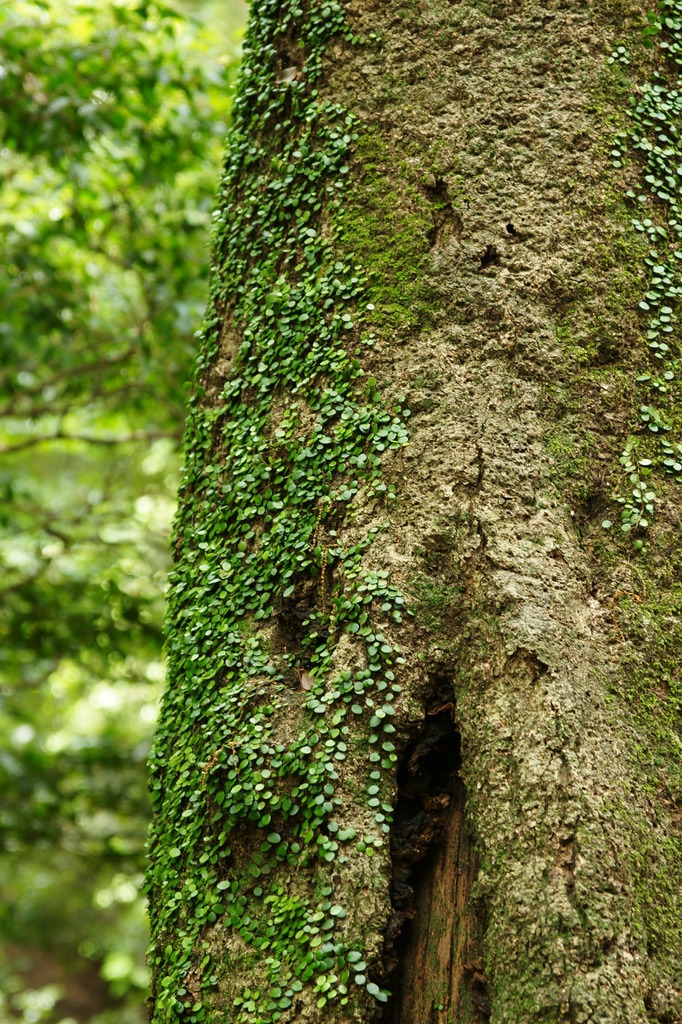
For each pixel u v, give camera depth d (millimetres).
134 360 7438
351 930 2500
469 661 2660
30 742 10148
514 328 2910
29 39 6348
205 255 6867
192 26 6816
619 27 3225
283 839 2656
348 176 3145
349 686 2680
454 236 3006
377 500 2818
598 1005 2258
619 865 2391
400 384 2887
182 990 2617
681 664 2715
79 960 13406
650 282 3023
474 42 3162
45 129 6059
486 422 2816
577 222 3012
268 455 3039
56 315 6902
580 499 2812
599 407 2885
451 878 2625
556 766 2473
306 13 3410
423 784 2701
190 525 3189
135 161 6711
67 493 10008
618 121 3117
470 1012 2502
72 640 7355
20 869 11758
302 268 3152
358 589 2742
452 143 3072
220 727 2783
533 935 2359
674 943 2387
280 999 2490
